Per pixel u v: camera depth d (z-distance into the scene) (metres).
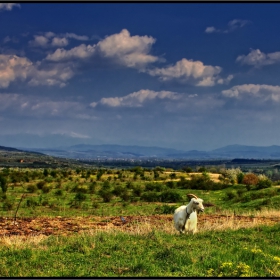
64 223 22.66
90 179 73.50
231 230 17.17
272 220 23.33
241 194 42.81
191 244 13.93
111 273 10.60
